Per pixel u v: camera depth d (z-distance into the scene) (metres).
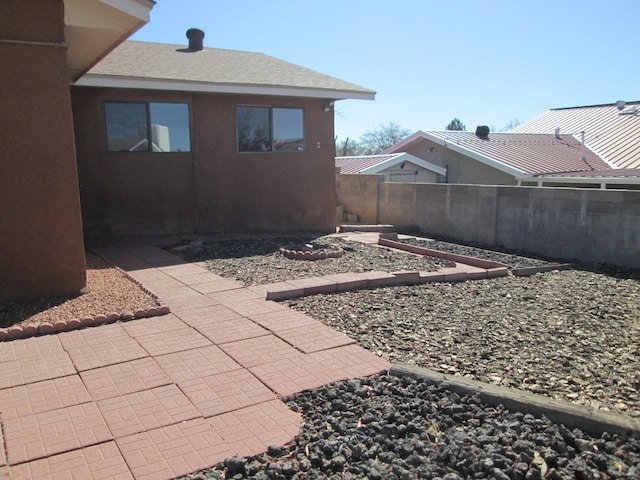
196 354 4.64
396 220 14.84
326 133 13.14
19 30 5.70
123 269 8.12
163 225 11.42
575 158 20.69
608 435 3.25
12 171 5.81
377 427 3.38
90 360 4.49
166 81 10.61
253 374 4.23
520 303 6.60
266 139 12.41
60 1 5.88
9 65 5.69
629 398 3.90
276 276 7.71
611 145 21.69
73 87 10.21
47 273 6.11
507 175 20.05
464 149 20.75
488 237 11.85
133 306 5.87
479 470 2.92
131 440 3.26
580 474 2.88
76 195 6.18
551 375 4.32
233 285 7.13
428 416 3.56
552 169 18.98
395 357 4.68
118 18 6.48
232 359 4.54
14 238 5.89
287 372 4.28
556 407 3.48
